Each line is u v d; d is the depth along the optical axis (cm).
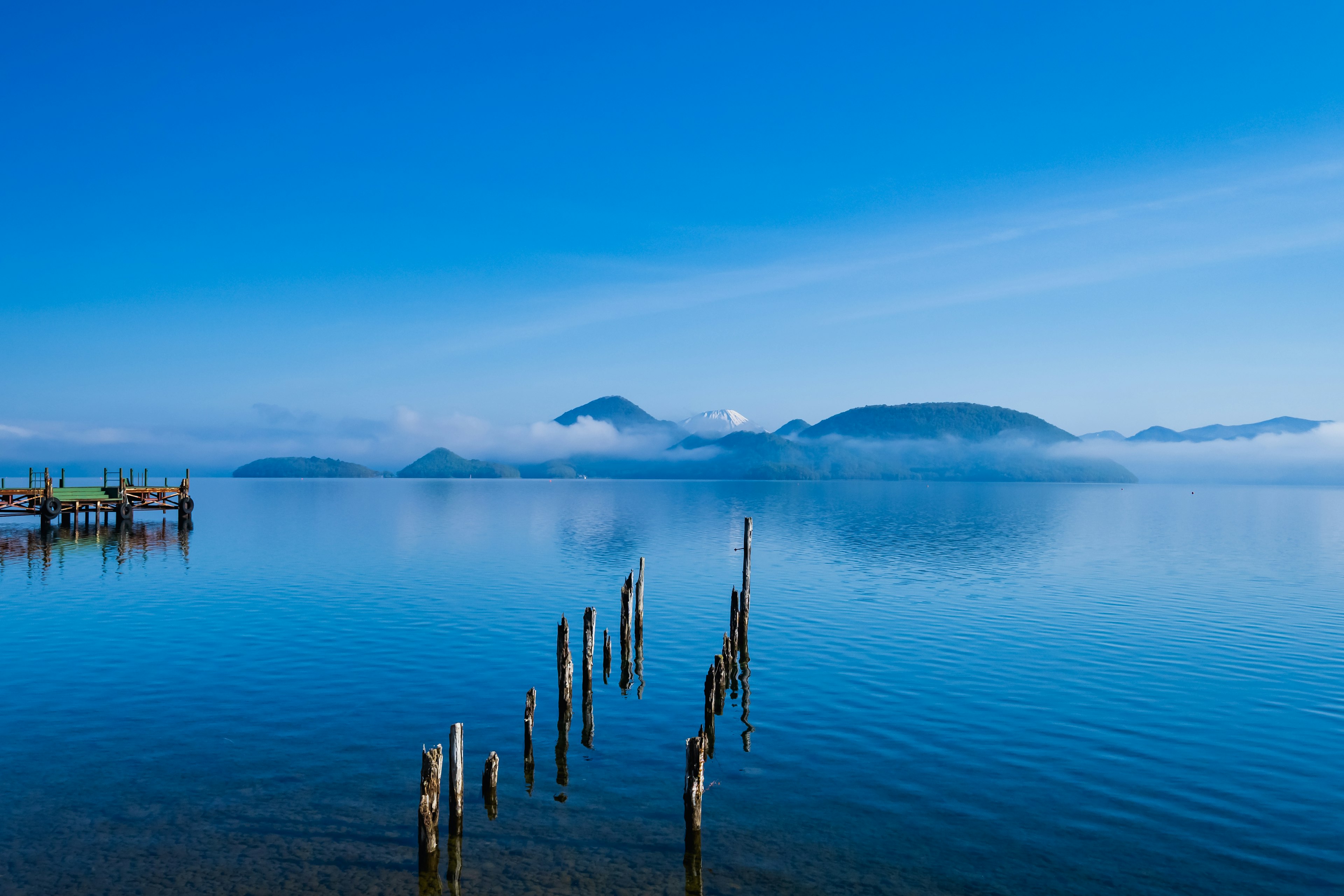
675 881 1661
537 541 8350
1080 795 2058
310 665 3128
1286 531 10775
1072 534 9888
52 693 2728
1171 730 2509
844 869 1711
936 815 1950
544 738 2444
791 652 3512
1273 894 1623
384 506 15550
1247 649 3559
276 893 1591
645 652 3538
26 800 1936
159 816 1877
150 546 7250
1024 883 1662
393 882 1638
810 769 2216
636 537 8988
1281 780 2141
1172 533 10169
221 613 4116
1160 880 1675
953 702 2783
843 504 18888
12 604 4338
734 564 6494
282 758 2212
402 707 2658
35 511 7694
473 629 3834
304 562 6228
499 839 1820
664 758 2303
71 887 1590
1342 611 4497
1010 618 4253
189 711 2572
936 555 7312
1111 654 3472
